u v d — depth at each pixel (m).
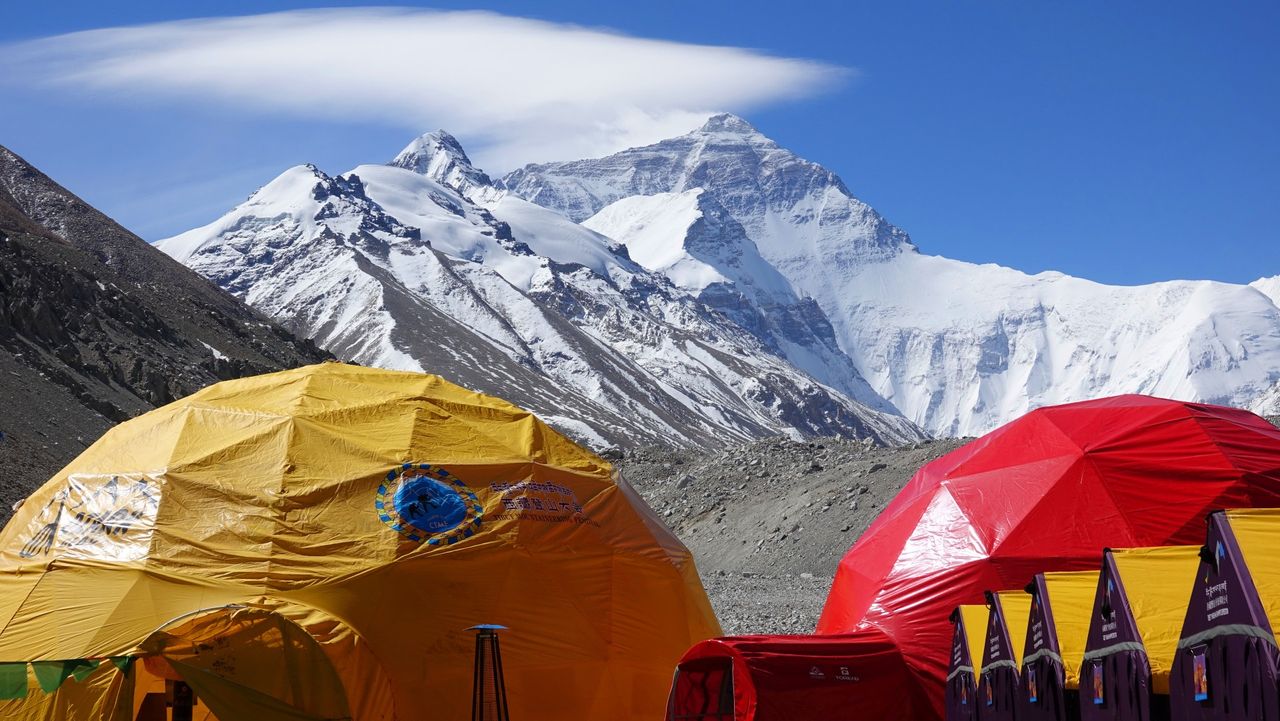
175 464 16.83
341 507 16.25
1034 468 18.14
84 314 93.00
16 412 59.59
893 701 15.58
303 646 14.54
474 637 15.57
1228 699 9.90
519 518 16.84
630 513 18.30
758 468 65.56
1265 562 9.89
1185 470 17.34
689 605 18.08
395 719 14.88
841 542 47.41
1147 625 11.31
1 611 15.91
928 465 20.70
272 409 17.83
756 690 15.10
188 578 15.41
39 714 14.30
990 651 13.98
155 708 15.58
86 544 16.19
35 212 184.75
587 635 16.44
